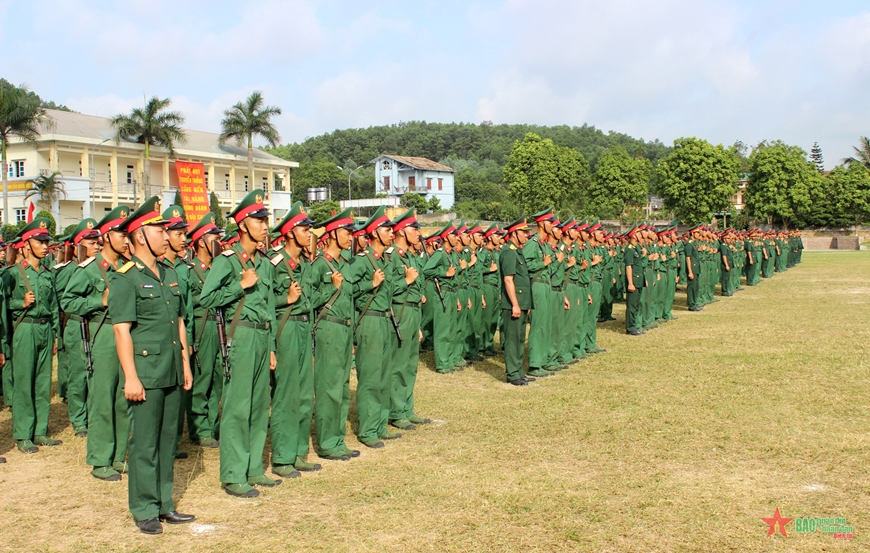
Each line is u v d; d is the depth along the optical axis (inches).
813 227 2409.0
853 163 2363.4
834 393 340.8
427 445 280.4
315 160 3627.0
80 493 236.1
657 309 609.9
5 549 189.2
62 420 341.4
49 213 1211.9
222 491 234.2
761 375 384.8
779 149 2154.3
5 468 264.5
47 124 1501.0
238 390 229.1
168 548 189.5
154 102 1491.1
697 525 199.2
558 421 306.3
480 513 209.5
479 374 425.4
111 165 1582.2
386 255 300.5
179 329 214.5
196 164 1226.0
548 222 421.4
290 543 191.5
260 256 240.5
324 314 269.0
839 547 185.0
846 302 730.2
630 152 4857.3
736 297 820.6
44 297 295.4
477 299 477.1
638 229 578.6
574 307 444.8
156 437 201.5
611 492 224.2
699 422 298.0
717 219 2315.5
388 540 192.2
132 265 200.4
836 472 238.2
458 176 3484.3
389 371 295.6
